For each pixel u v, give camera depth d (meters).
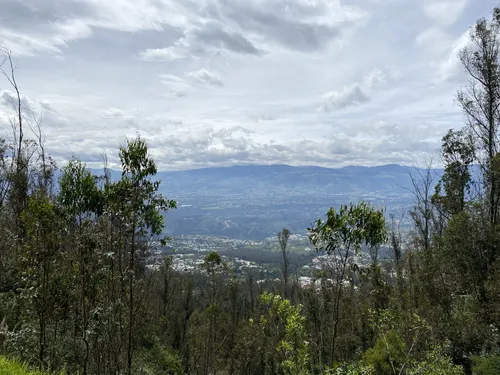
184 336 33.91
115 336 10.90
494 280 14.88
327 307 17.75
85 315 9.14
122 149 10.20
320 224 8.37
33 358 8.42
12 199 14.14
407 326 10.03
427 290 15.77
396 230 24.23
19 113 16.70
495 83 21.62
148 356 20.25
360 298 17.55
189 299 35.59
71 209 9.62
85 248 9.20
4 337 8.43
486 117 22.45
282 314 8.97
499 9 21.08
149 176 10.51
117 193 10.05
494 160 20.16
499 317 14.01
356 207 8.36
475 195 23.30
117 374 10.70
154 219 10.82
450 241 17.64
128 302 11.05
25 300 8.53
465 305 15.85
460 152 23.55
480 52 22.06
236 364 29.92
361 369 8.79
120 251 10.19
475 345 12.91
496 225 17.73
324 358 12.91
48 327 9.35
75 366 9.73
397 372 9.44
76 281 9.20
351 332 17.55
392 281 18.47
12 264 11.02
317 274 17.30
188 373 29.73
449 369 8.68
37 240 8.47
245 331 24.92
